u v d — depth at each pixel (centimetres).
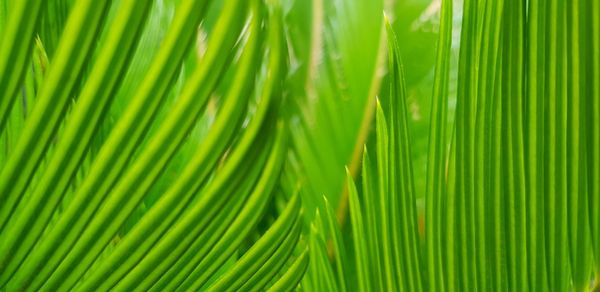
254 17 26
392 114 30
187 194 27
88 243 27
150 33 35
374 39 37
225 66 26
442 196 30
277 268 29
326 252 33
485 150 29
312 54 37
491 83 29
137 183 27
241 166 28
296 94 37
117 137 27
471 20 29
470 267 30
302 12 38
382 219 30
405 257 30
